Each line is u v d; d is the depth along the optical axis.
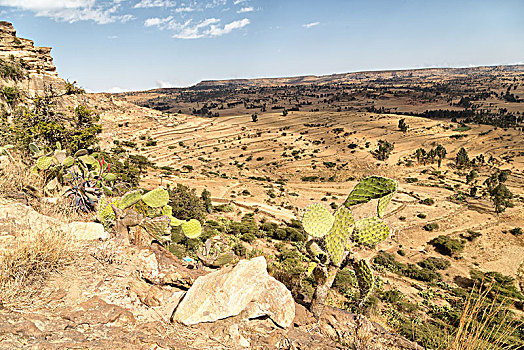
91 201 5.41
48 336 2.05
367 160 132.50
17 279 2.52
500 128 174.62
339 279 19.36
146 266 3.49
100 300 2.66
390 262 40.53
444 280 40.12
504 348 2.46
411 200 72.62
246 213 55.09
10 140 9.42
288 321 2.97
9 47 53.66
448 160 134.00
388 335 3.30
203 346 2.47
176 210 30.61
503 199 64.75
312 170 120.38
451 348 2.86
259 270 3.13
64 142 15.55
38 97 16.89
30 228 3.36
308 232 3.21
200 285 2.96
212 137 167.12
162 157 130.62
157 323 2.61
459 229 57.72
